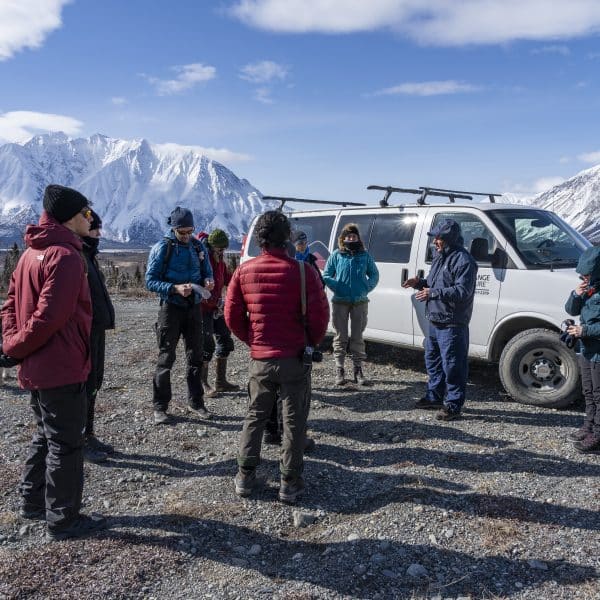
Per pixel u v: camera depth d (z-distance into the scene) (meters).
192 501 4.05
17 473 4.43
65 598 2.94
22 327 3.36
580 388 5.85
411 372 7.77
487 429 5.40
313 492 4.20
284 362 3.93
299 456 4.00
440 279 5.55
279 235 3.98
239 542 3.55
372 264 7.07
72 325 3.45
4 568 3.18
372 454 4.89
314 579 3.16
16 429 5.44
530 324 6.27
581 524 3.66
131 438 5.29
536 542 3.47
